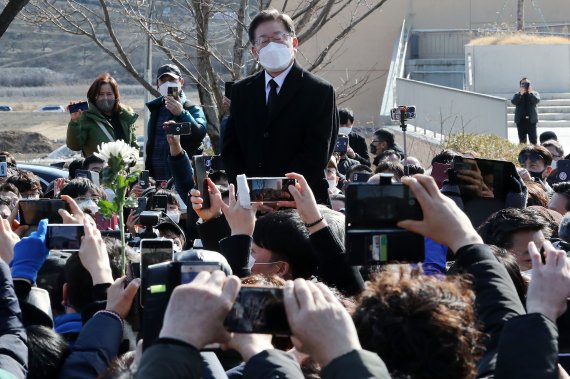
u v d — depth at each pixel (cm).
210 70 1400
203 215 596
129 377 354
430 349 323
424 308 327
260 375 324
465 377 326
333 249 469
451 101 2858
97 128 1336
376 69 3847
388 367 327
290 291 307
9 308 431
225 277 311
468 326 331
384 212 377
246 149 794
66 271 507
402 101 3117
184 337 298
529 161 1342
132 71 1440
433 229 371
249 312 311
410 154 2694
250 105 791
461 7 4200
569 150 2839
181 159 906
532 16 4266
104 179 593
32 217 629
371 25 3856
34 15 1465
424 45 4162
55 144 4256
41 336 447
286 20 774
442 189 666
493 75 3638
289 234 515
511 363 345
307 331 300
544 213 738
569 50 3619
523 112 2858
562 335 430
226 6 1448
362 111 3859
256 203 528
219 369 364
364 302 339
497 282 365
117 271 538
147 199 890
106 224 795
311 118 780
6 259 512
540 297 365
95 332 439
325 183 790
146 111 1964
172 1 1527
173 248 439
